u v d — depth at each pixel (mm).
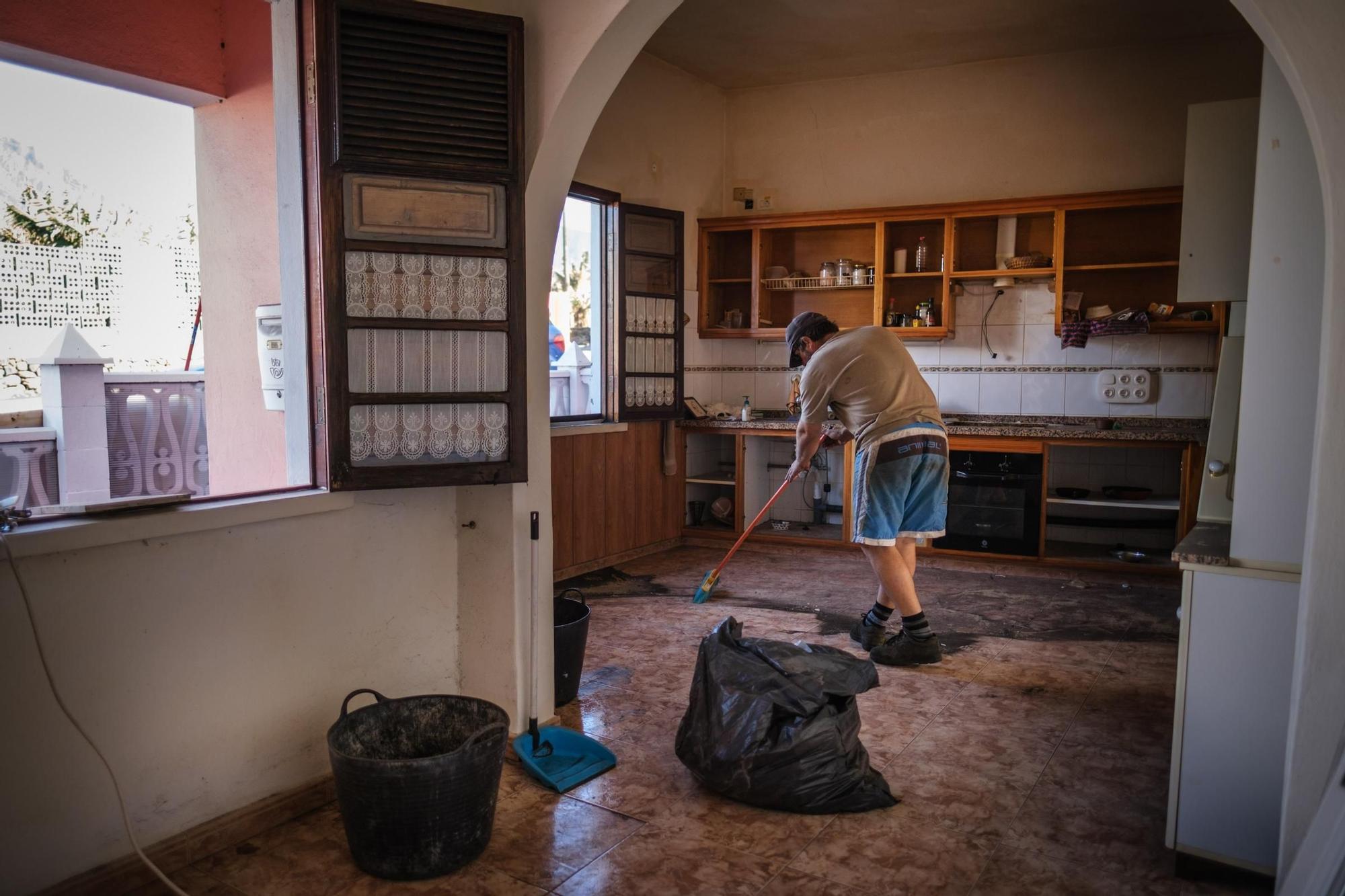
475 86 2314
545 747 2590
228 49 3006
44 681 1809
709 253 5902
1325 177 1655
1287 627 1924
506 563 2584
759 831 2207
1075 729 2830
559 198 2582
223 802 2146
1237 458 1974
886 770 2539
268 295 2967
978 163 5371
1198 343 4898
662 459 5488
